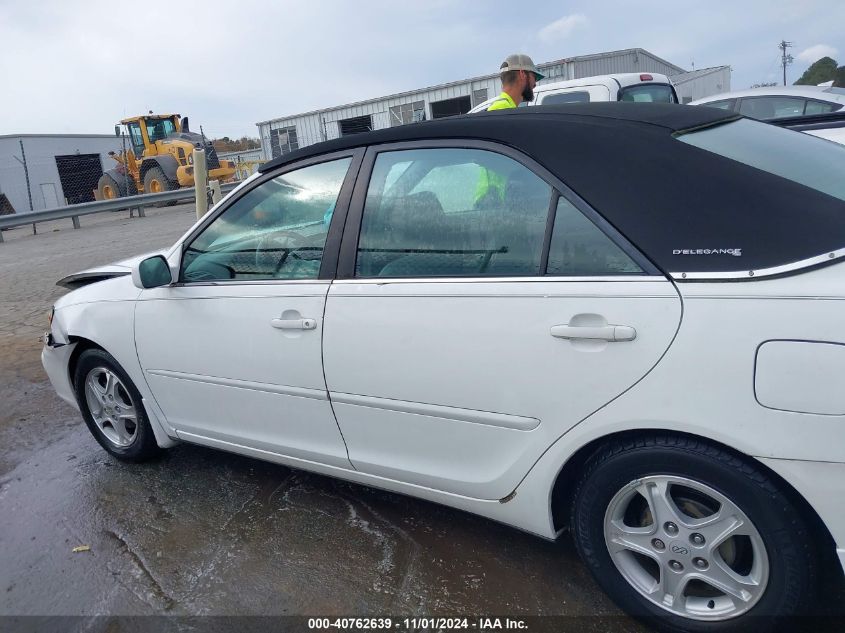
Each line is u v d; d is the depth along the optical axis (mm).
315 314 2635
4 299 8492
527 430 2203
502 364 2195
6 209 23859
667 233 1950
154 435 3590
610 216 2043
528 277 2170
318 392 2695
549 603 2410
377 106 18062
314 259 2729
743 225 1865
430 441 2461
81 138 26844
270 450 3016
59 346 3760
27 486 3641
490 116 2443
